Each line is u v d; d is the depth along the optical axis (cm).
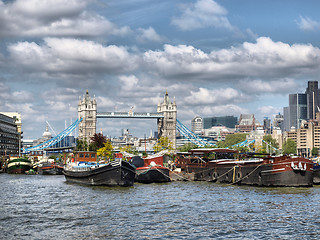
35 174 17838
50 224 5741
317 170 10950
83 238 5056
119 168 9881
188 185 11200
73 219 6044
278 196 8369
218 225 5672
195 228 5509
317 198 8056
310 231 5378
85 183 10744
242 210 6744
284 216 6256
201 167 13138
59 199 7988
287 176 9944
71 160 12181
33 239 5022
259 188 10000
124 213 6462
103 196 8356
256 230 5419
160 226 5609
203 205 7238
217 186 10806
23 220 6009
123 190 9450
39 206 7169
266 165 10275
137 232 5309
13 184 11456
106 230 5406
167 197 8269
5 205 7319
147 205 7212
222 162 12156
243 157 13150
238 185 11062
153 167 11994
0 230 5431
